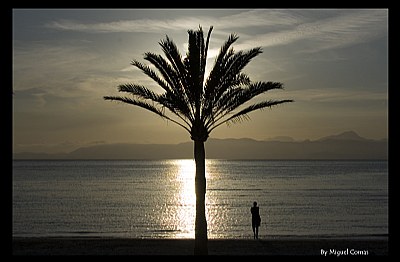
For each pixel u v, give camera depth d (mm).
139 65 18734
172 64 18859
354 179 131875
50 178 130125
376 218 48969
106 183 107750
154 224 42562
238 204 61594
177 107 18438
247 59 18719
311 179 131500
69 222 44406
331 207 59094
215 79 18422
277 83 18641
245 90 18641
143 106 18781
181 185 101625
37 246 25234
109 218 47125
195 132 18781
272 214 51812
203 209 18859
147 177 142875
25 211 53469
